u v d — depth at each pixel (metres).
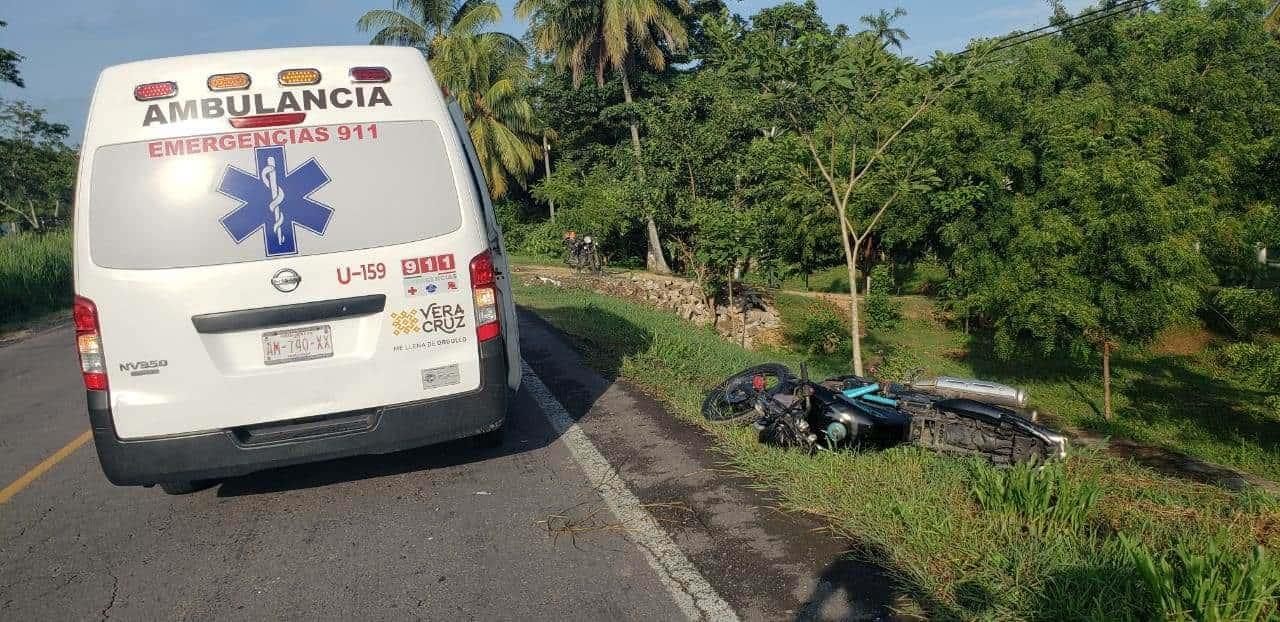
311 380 4.29
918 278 35.59
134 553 4.31
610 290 23.83
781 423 5.28
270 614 3.58
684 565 3.79
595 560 3.91
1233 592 2.93
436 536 4.29
